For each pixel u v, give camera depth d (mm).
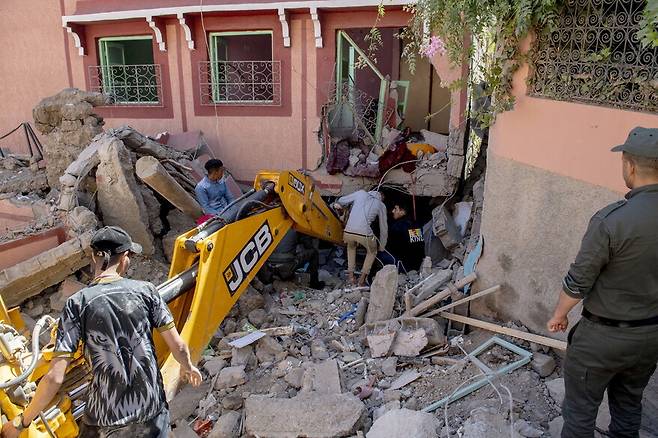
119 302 3004
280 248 7246
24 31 11156
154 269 7082
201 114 10398
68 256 6367
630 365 2881
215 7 9367
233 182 9383
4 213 8742
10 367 3244
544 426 3791
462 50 5059
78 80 11102
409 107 11781
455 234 8047
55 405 3295
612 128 3709
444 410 4094
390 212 9445
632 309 2762
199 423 4598
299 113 9945
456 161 8617
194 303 4547
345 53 10164
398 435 3762
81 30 10633
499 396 4043
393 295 5684
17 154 11617
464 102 8344
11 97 11680
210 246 4754
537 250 4504
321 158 9922
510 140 4773
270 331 5773
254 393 4836
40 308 6695
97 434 3006
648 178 2689
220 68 10211
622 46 3717
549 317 4434
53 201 8250
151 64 10562
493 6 4398
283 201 6195
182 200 7113
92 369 2977
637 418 3158
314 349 5406
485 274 5152
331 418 4078
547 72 4316
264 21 9672
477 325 4973
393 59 11547
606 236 2682
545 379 4266
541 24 4254
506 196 4840
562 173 4184
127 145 7453
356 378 4836
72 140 8320
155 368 3107
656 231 2631
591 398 3008
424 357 4914
